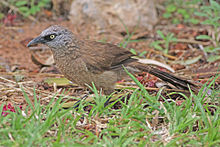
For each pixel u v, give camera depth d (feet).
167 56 47.16
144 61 42.96
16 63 45.91
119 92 34.27
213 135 25.40
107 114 29.86
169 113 29.25
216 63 43.57
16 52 49.06
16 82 38.86
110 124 27.94
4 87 37.81
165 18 60.54
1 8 60.29
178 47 49.34
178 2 63.52
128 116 28.04
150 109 30.09
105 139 24.48
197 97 29.86
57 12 60.49
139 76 40.52
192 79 39.50
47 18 59.72
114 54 33.88
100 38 52.34
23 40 51.57
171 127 27.17
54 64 45.57
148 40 52.47
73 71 32.89
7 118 26.76
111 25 55.21
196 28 55.57
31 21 58.70
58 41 32.14
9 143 23.54
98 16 55.42
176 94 35.50
